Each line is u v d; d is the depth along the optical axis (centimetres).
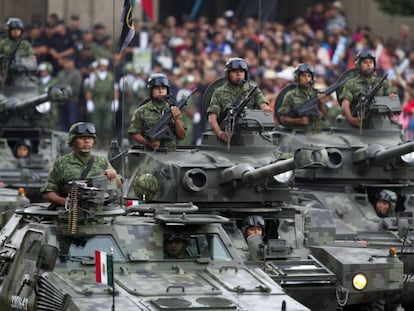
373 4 14288
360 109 9231
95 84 12938
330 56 13275
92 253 6712
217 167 7981
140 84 12950
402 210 9131
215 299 6334
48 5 13800
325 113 9256
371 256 7631
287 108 9169
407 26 14288
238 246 7706
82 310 6131
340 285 7525
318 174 9012
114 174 6806
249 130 8250
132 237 6819
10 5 13712
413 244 8481
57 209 6938
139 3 13912
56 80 13162
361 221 8869
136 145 8356
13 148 10844
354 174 9062
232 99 8300
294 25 13512
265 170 7681
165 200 7950
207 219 6862
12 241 7056
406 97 13300
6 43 10944
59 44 13375
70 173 6938
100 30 13400
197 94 12662
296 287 7444
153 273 6688
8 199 8731
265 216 8006
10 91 10912
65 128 13138
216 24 13450
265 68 12888
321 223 8088
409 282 8438
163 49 13238
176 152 8194
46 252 6488
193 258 6844
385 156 8881
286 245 7725
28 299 6544
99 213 6756
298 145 9038
